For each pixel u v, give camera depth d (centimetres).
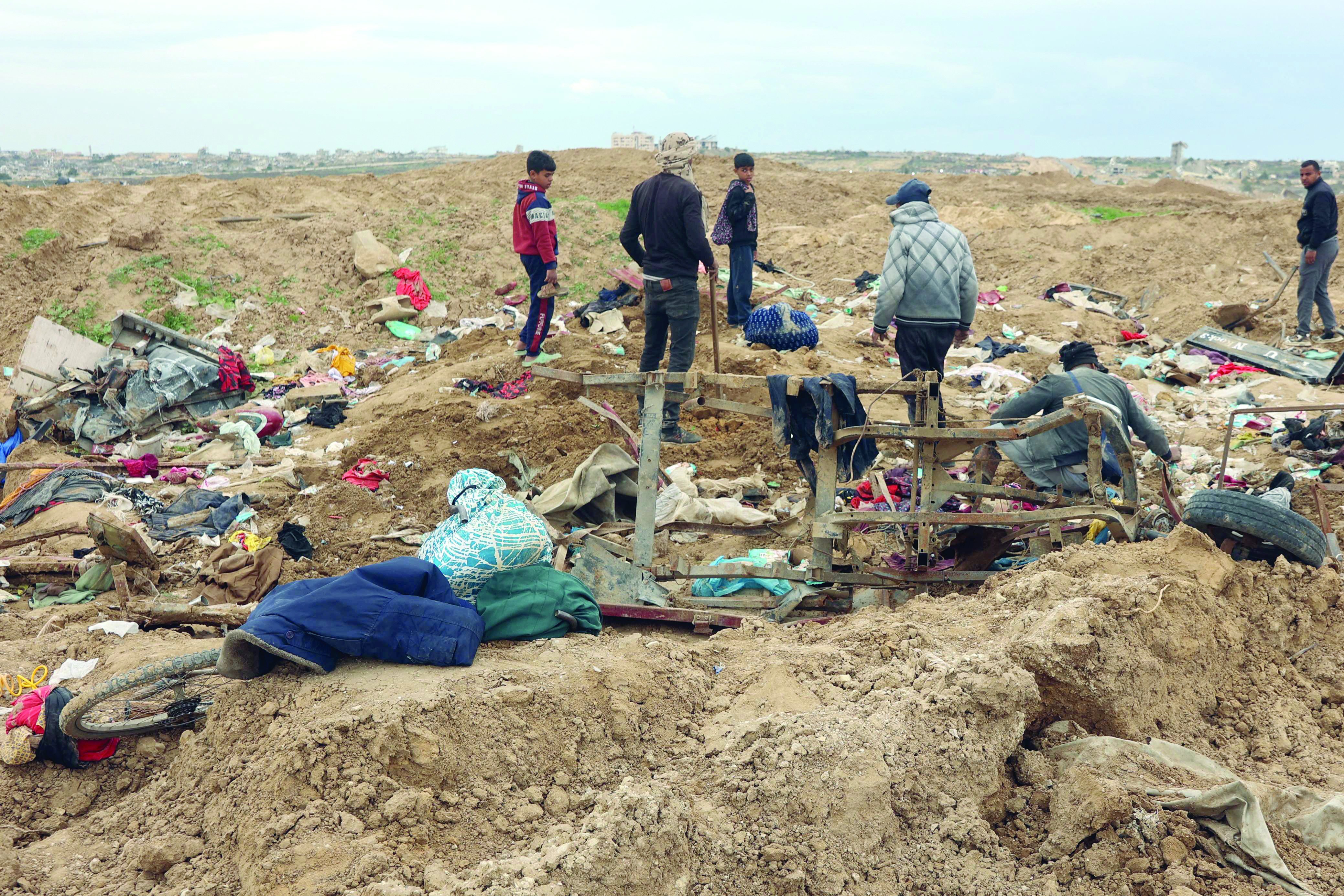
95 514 664
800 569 571
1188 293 1376
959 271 656
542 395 934
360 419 937
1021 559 591
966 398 955
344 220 1472
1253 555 511
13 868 341
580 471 658
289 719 374
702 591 586
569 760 376
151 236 1333
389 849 328
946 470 712
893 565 600
